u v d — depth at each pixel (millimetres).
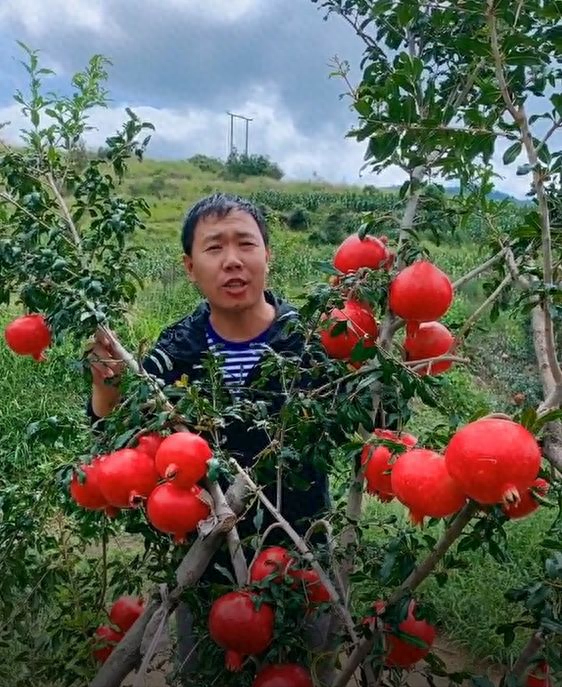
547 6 1578
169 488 1577
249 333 2322
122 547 3832
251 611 1715
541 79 1758
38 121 2113
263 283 2225
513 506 1312
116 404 2066
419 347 1890
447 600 3525
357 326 1744
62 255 1952
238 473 1764
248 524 2270
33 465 5062
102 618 2457
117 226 1961
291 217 18172
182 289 10391
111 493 1620
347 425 1744
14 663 2510
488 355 9266
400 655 1885
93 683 1783
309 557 1756
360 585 2539
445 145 1678
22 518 2215
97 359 1835
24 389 6297
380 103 1683
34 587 2379
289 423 1821
